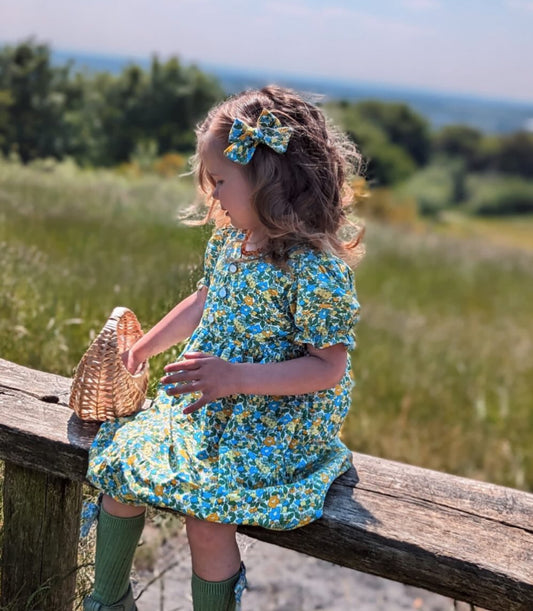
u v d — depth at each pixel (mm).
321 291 1751
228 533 1692
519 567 1579
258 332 1826
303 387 1738
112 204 6742
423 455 4242
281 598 2902
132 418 1915
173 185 9984
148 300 3502
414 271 10898
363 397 4961
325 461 1862
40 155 19609
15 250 4152
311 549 1712
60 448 1838
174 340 2062
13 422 1896
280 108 1801
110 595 1829
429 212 51812
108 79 24234
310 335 1758
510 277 11547
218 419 1819
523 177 67438
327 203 1796
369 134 52812
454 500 1797
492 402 5395
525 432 4938
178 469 1694
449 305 9398
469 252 13086
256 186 1743
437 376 5727
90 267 4242
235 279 1854
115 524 1782
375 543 1648
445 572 1601
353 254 1937
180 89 24641
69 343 3432
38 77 19562
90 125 22734
